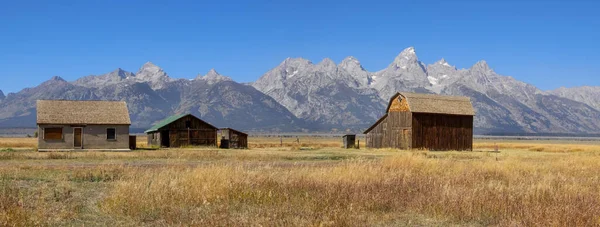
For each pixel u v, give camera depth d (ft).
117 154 169.99
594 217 53.98
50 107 223.51
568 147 335.06
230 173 76.13
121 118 227.61
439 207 60.13
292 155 175.63
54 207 61.41
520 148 327.88
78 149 219.41
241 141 272.72
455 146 272.31
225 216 54.75
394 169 97.86
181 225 51.78
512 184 80.59
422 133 263.70
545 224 51.52
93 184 85.40
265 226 50.37
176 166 114.73
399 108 269.64
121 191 65.41
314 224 51.24
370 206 61.41
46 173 101.81
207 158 157.48
